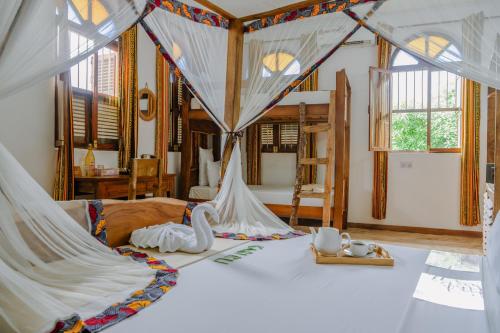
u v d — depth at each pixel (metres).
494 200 2.54
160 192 3.83
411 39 2.71
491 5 2.44
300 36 3.33
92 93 4.07
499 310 0.99
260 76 3.51
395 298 1.20
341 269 1.56
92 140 4.05
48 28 1.92
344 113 4.26
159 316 1.08
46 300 1.15
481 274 1.43
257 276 1.46
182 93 5.32
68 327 1.01
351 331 0.97
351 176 5.77
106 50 4.24
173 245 1.87
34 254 1.45
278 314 1.08
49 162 3.50
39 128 3.41
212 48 3.46
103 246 1.74
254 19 3.53
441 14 2.60
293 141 6.23
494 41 2.42
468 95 5.10
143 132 4.84
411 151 5.46
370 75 5.22
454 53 2.57
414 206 5.46
